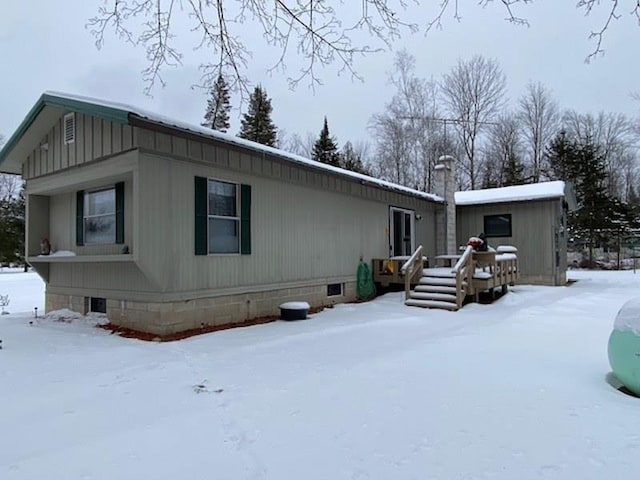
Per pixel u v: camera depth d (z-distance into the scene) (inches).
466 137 1224.8
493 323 321.1
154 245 278.5
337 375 192.7
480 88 1206.9
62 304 374.9
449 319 341.4
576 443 125.2
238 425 140.3
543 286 581.9
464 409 151.3
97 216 337.7
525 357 221.3
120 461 117.4
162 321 283.3
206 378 190.7
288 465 114.4
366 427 137.5
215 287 316.5
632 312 169.5
